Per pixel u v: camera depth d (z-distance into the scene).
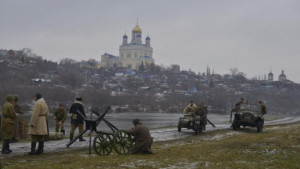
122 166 11.00
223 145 16.28
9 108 13.43
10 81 156.00
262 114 25.28
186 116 22.97
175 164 11.61
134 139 13.97
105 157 12.71
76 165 11.00
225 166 11.36
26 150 14.37
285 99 193.00
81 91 148.38
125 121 72.56
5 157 12.68
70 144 15.10
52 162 11.62
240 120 24.52
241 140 18.19
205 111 23.30
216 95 175.50
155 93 191.62
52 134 18.27
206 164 11.70
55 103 125.50
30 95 127.06
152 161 12.02
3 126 13.48
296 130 24.17
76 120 17.34
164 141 18.31
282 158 12.94
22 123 18.20
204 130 24.88
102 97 138.00
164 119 84.12
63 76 192.62
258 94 196.50
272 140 17.95
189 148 15.38
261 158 12.91
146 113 125.38
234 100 174.38
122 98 151.88
